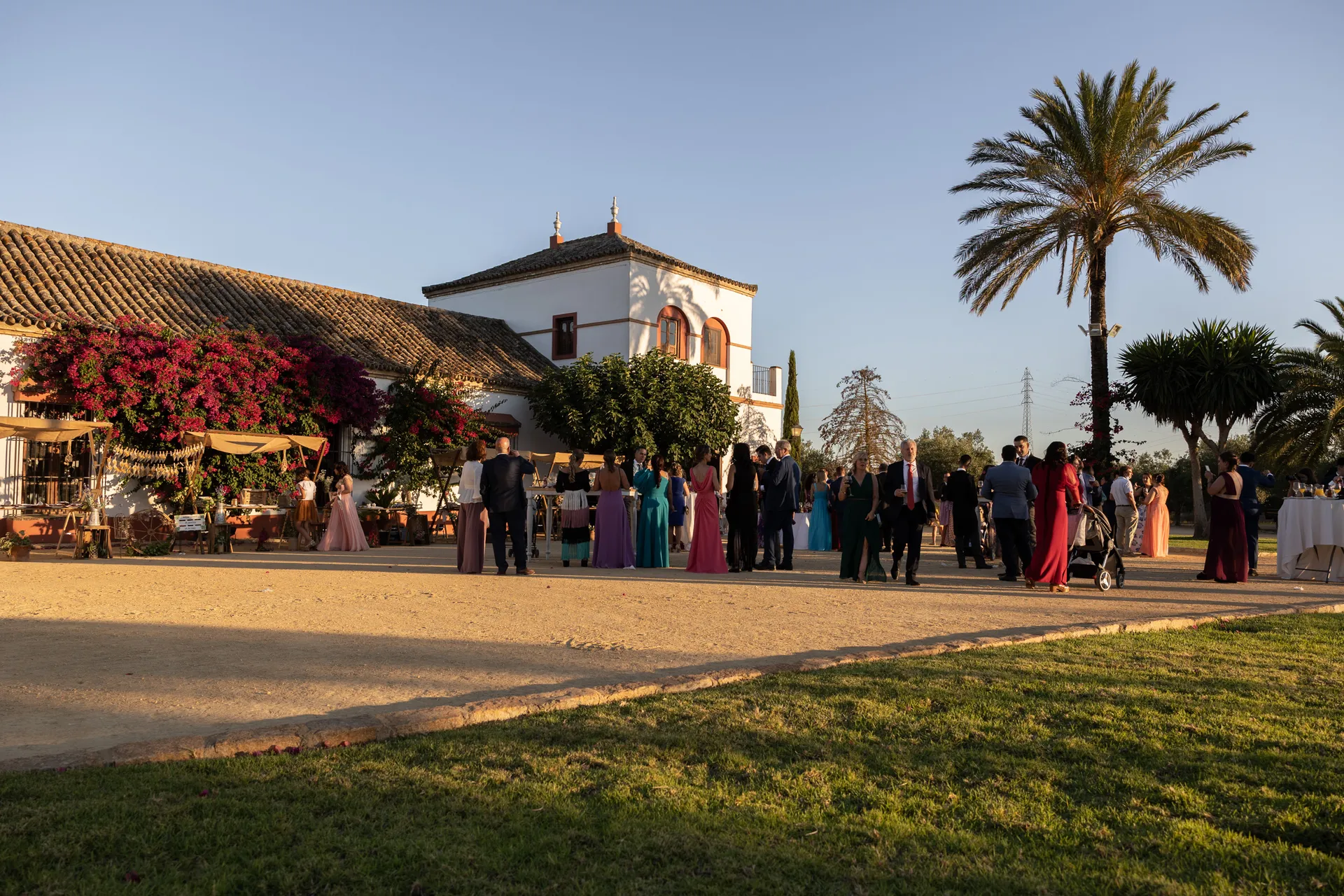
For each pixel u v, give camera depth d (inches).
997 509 492.7
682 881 112.3
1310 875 117.5
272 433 812.6
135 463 738.2
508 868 115.0
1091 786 148.6
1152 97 925.8
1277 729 179.5
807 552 741.9
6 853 113.1
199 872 111.7
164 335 751.1
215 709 185.9
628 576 499.5
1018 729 178.2
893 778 150.6
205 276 991.6
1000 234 955.3
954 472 584.7
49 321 723.4
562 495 592.1
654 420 1056.2
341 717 173.6
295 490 771.4
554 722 177.9
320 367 846.5
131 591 404.8
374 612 337.1
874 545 477.4
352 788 139.8
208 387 756.0
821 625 311.4
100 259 912.3
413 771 147.7
